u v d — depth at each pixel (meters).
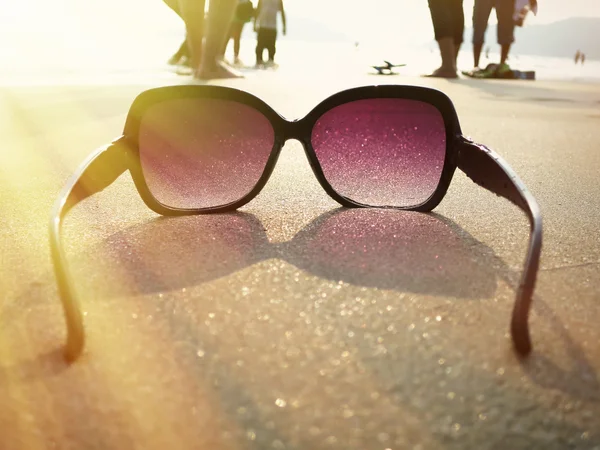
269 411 0.11
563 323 0.15
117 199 0.28
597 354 0.13
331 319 0.15
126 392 0.12
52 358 0.13
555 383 0.12
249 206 0.26
